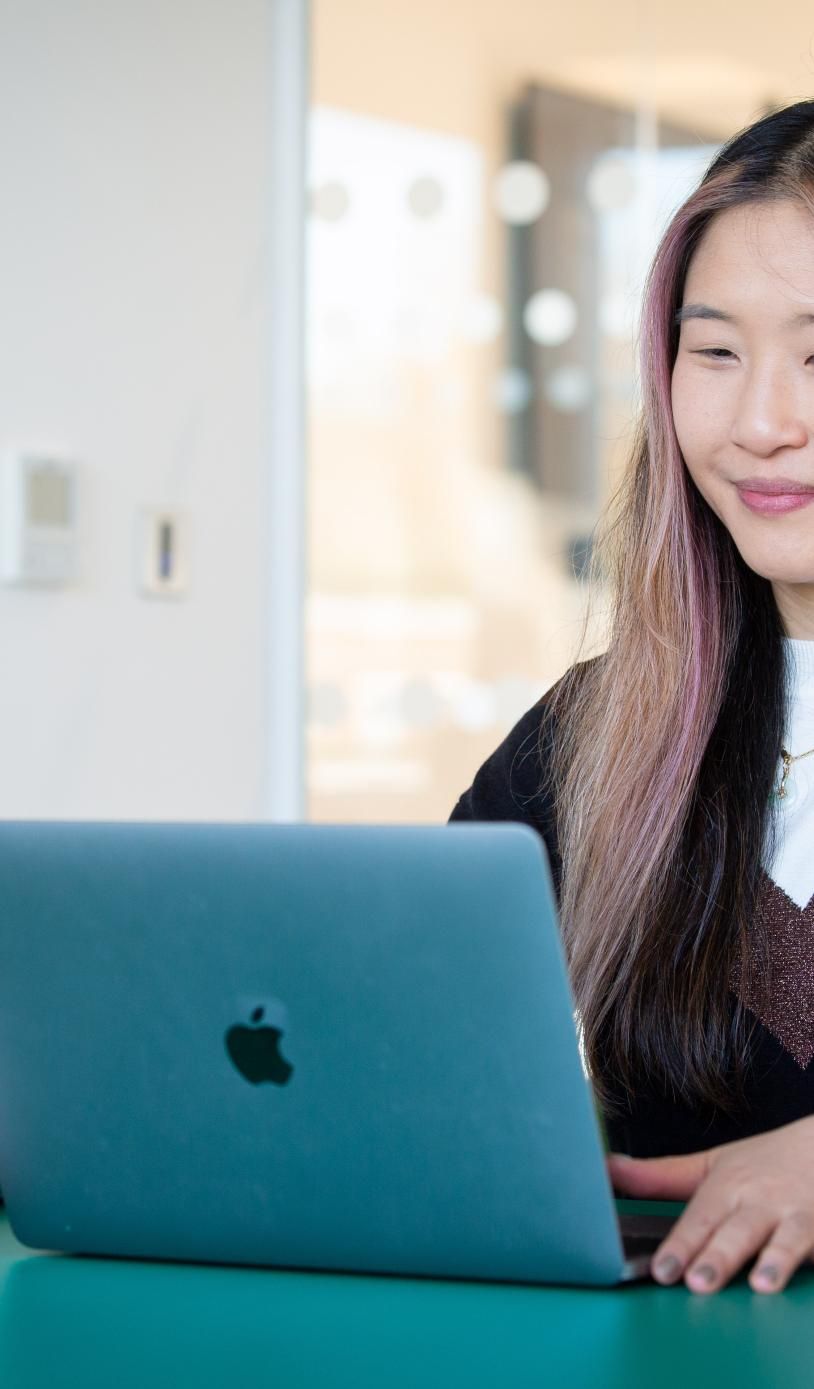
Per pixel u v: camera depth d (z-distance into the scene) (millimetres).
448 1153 1036
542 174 3238
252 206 3115
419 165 3238
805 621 1552
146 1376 913
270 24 3135
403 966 1015
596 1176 1010
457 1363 918
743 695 1566
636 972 1526
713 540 1582
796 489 1423
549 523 3256
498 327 3254
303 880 1026
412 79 3234
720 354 1458
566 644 3209
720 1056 1486
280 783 3164
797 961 1489
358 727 3236
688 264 1518
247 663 3123
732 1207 1071
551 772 1757
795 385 1412
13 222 2756
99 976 1103
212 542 3059
